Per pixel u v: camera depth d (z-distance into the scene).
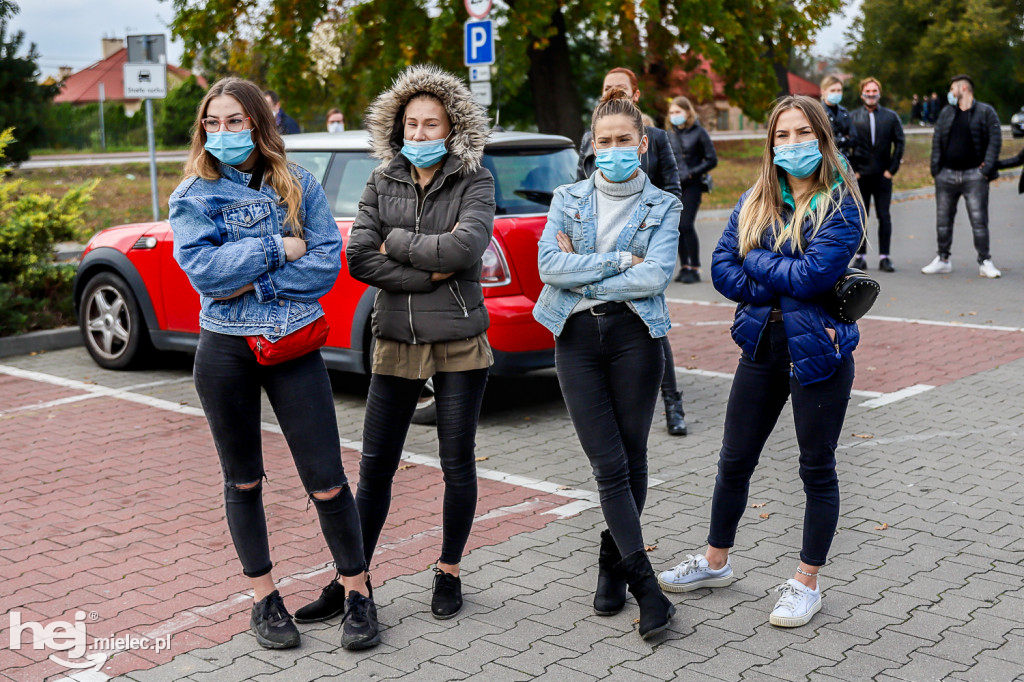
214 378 3.61
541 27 19.12
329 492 3.73
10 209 10.21
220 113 3.53
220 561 4.60
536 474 5.77
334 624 3.98
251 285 3.55
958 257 13.94
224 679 3.55
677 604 4.09
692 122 12.48
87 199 10.32
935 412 6.78
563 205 4.00
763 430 3.98
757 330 3.85
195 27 20.69
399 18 20.52
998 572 4.31
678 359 8.61
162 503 5.36
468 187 3.88
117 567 4.54
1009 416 6.64
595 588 4.25
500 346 6.45
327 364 7.03
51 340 9.37
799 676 3.50
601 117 3.87
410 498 5.39
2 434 6.64
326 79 22.14
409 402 3.95
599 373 3.92
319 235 3.69
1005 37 56.81
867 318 10.04
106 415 7.09
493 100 19.69
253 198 3.59
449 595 4.03
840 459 5.88
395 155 3.96
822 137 3.68
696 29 19.48
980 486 5.37
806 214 3.69
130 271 8.18
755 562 4.48
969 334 9.19
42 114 24.27
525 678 3.53
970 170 12.09
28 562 4.60
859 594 4.13
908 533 4.76
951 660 3.58
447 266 3.75
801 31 21.83
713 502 4.14
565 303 3.90
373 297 6.75
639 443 3.97
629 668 3.58
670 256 3.87
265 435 6.62
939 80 60.00
